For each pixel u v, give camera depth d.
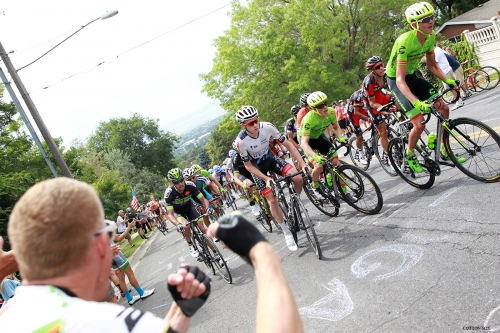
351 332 2.84
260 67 29.67
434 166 4.84
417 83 4.90
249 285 4.78
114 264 5.91
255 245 0.90
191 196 6.96
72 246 0.86
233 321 3.91
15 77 9.93
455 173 5.20
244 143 5.07
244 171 6.72
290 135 8.38
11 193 12.34
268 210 6.44
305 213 4.57
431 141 4.77
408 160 5.04
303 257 4.77
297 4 27.86
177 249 10.37
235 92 31.66
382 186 6.19
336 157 5.70
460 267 3.03
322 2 27.38
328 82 27.84
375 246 4.12
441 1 37.94
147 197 43.81
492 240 3.21
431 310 2.68
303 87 27.78
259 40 30.56
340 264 4.07
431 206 4.48
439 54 9.86
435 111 4.55
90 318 0.81
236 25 31.50
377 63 5.74
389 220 4.65
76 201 0.88
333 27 28.05
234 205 12.84
